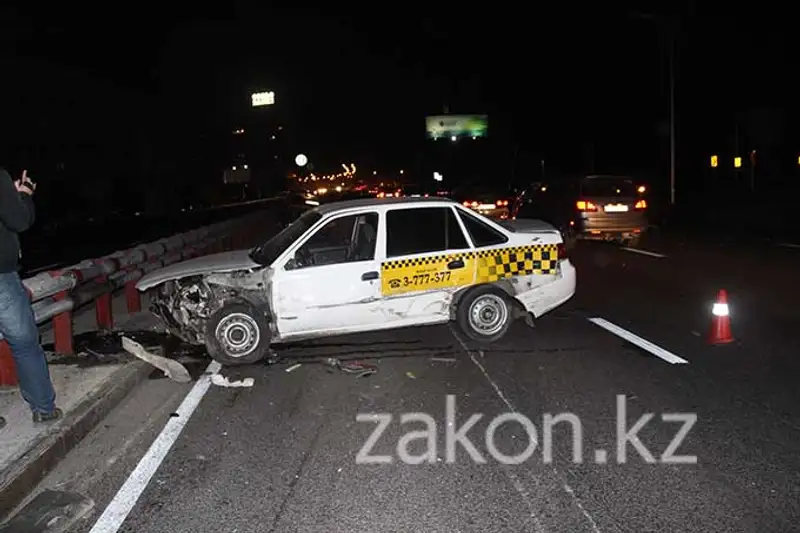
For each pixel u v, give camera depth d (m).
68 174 33.75
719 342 8.88
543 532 4.45
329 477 5.31
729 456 5.51
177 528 4.61
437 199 9.32
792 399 6.75
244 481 5.27
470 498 4.93
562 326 9.98
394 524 4.60
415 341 9.25
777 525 4.49
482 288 9.07
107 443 6.11
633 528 4.48
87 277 8.78
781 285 12.89
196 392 7.45
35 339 5.91
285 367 8.29
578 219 19.47
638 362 8.12
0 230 5.60
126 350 8.43
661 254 18.19
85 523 4.70
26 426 6.00
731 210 33.69
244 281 8.53
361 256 8.80
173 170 41.06
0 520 4.79
